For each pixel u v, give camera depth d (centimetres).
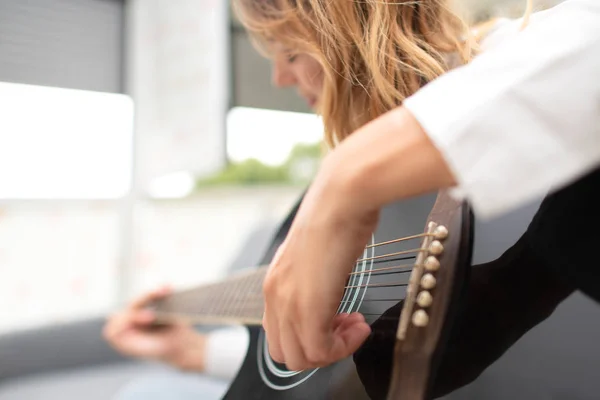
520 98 22
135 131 254
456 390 30
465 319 31
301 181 240
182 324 120
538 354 29
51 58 232
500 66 23
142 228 250
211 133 242
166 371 164
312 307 28
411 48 38
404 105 25
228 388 54
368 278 39
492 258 32
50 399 143
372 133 25
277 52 59
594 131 21
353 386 36
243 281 65
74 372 165
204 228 251
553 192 31
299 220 29
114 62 252
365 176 24
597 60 22
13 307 214
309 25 46
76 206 232
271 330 33
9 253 213
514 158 21
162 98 259
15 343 157
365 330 36
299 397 41
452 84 24
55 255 226
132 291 244
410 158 23
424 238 35
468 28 39
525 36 25
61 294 227
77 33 241
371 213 26
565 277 30
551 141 21
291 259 30
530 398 29
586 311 28
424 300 32
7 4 221
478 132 22
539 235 31
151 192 254
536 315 30
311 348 31
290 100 241
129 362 174
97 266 238
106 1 250
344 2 41
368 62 40
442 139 22
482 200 22
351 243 27
